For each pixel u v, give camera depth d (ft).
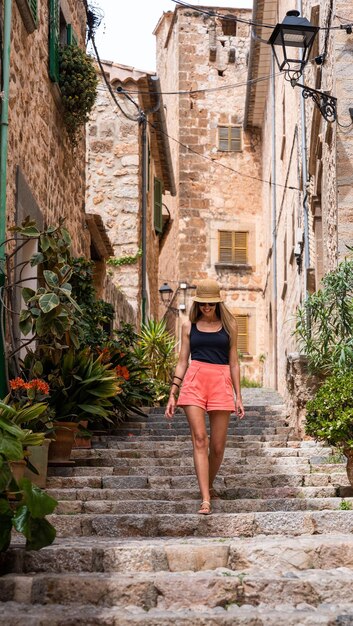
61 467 30.48
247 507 24.73
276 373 80.33
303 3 54.29
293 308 63.05
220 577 17.28
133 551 18.48
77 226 47.85
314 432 26.84
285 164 71.10
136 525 21.97
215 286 24.61
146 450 33.42
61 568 18.29
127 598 16.88
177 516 22.12
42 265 31.35
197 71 106.73
